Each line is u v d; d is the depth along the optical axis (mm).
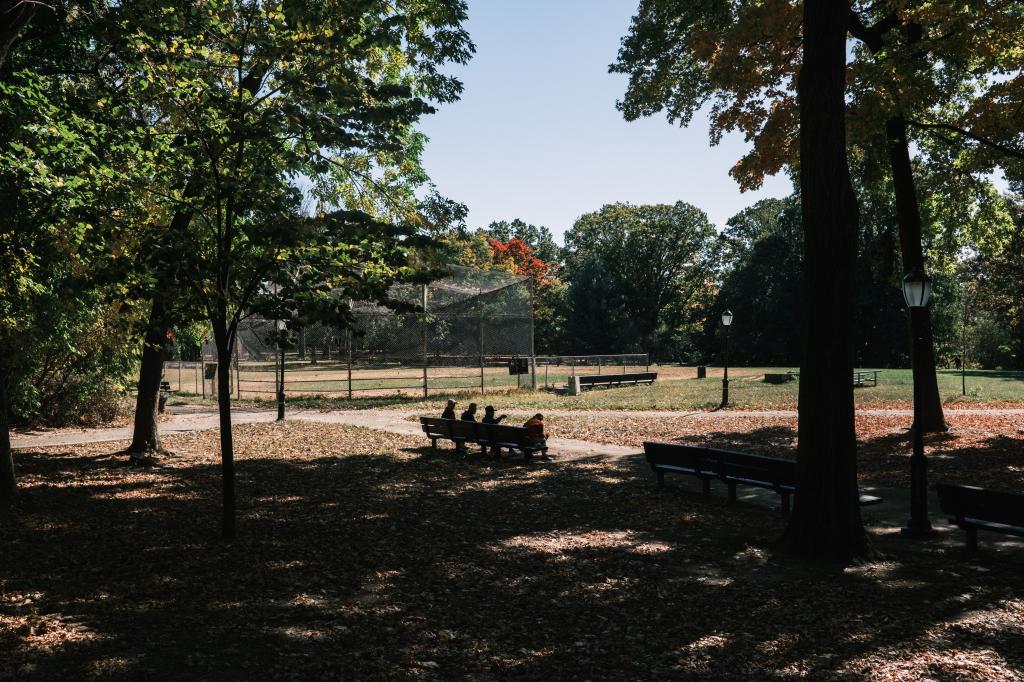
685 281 82000
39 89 10000
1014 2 14922
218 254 9438
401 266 9820
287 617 6668
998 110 16578
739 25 15102
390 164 15266
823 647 5941
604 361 73062
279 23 9906
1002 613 6699
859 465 15227
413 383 40781
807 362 8781
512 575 8031
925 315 19125
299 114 9617
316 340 49188
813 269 8734
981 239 23172
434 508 11594
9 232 10070
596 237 87875
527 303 37219
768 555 8695
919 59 14961
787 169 19906
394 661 5691
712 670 5539
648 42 18609
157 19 10109
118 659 5660
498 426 16344
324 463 16109
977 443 17156
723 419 23625
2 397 11234
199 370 51781
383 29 10383
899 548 9156
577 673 5504
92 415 22469
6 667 5465
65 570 8086
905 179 18109
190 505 11758
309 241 9188
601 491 12898
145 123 11305
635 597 7270
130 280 9711
